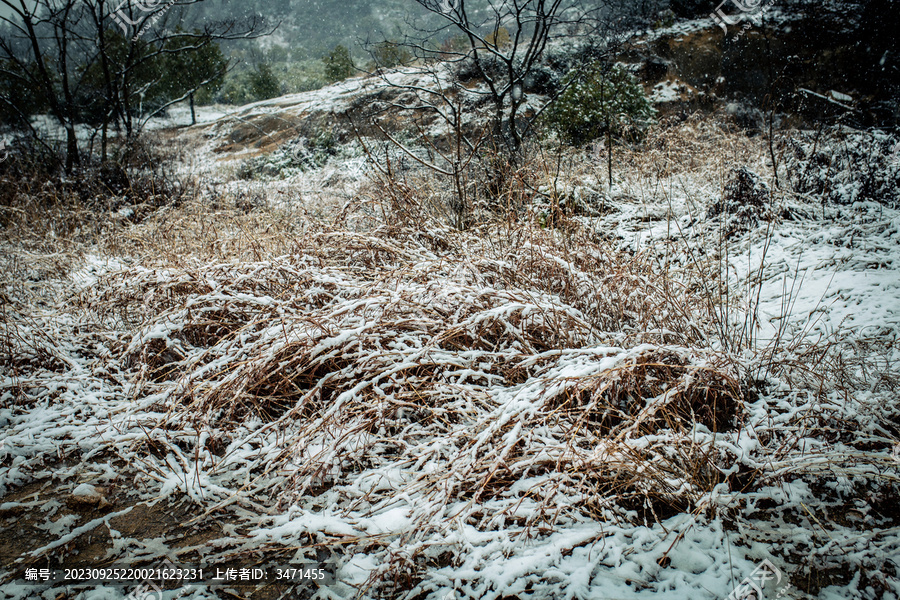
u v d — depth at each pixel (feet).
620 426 7.82
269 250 14.20
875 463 7.07
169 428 9.29
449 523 6.76
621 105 33.27
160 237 16.81
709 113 43.11
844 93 43.24
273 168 40.55
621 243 16.25
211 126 63.26
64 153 28.73
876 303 11.00
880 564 5.90
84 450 8.87
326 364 9.80
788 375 8.91
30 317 12.19
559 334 9.21
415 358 8.58
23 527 7.26
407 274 10.79
